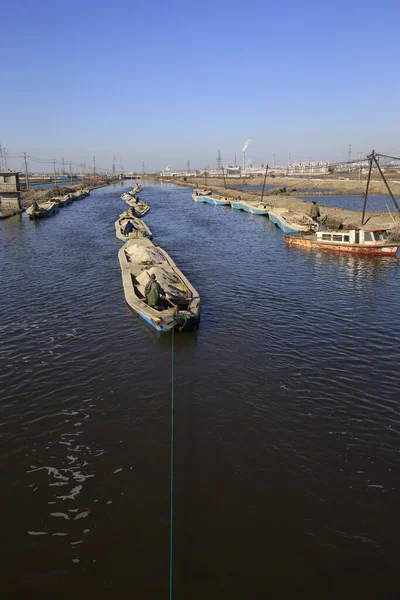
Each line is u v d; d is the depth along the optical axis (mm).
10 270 32750
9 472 11055
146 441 12211
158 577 8305
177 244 44344
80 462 11391
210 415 13414
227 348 18172
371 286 27516
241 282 28797
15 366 16641
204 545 8930
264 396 14469
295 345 18438
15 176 72688
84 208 85000
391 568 8469
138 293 24531
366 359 17078
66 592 8062
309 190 135250
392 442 12133
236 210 79312
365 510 9828
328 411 13602
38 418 13328
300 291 26531
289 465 11227
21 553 8812
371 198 104188
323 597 7926
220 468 11109
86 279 29453
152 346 18344
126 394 14656
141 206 80125
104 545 8977
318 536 9148
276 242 44812
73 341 18938
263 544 8953
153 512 9758
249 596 7941
